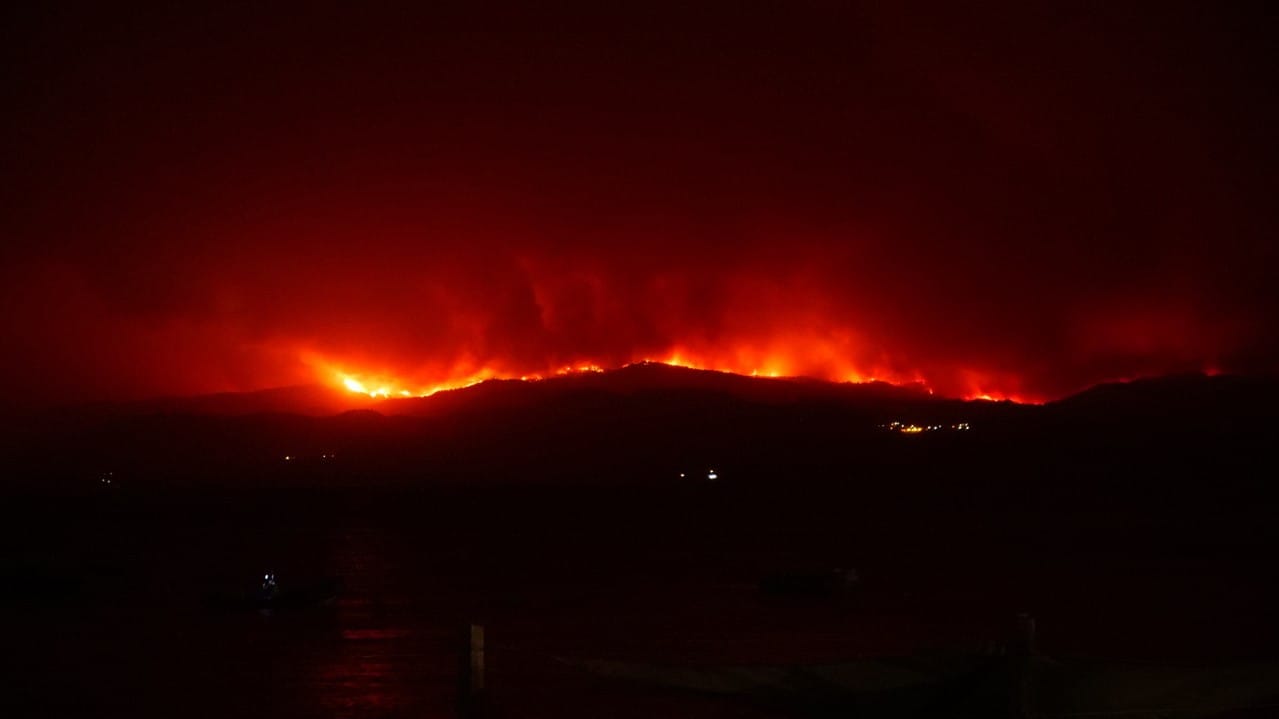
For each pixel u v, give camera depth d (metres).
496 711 18.20
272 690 21.17
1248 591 35.53
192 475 184.12
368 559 49.62
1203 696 6.69
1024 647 6.64
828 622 29.56
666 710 18.33
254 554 52.25
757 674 7.78
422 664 23.78
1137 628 28.06
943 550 51.91
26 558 44.69
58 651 25.88
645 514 90.00
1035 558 47.56
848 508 96.00
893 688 7.25
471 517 87.69
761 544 57.25
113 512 97.69
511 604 33.72
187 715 19.23
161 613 32.28
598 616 30.83
